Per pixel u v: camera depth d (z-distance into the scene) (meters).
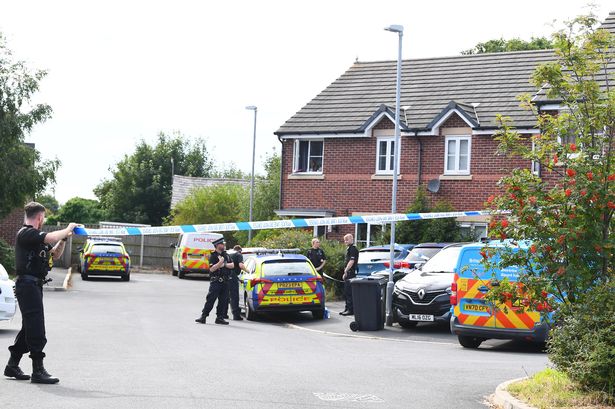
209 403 9.47
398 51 22.41
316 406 9.49
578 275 10.07
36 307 10.53
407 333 20.22
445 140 33.50
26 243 10.49
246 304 23.55
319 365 13.26
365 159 35.31
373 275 23.64
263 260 23.39
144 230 13.26
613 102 10.66
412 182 34.12
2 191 35.69
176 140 86.62
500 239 10.80
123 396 9.78
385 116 34.72
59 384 10.59
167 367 12.50
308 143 37.00
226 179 69.44
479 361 14.45
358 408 9.45
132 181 82.44
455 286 16.98
